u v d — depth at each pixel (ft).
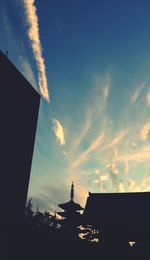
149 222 50.24
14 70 45.88
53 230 52.42
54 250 47.91
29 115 49.49
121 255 49.39
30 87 50.47
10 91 44.45
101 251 50.26
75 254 49.34
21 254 42.75
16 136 45.37
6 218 41.22
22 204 44.98
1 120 41.96
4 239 40.42
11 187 43.01
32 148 49.57
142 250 49.32
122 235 51.03
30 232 46.85
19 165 45.44
